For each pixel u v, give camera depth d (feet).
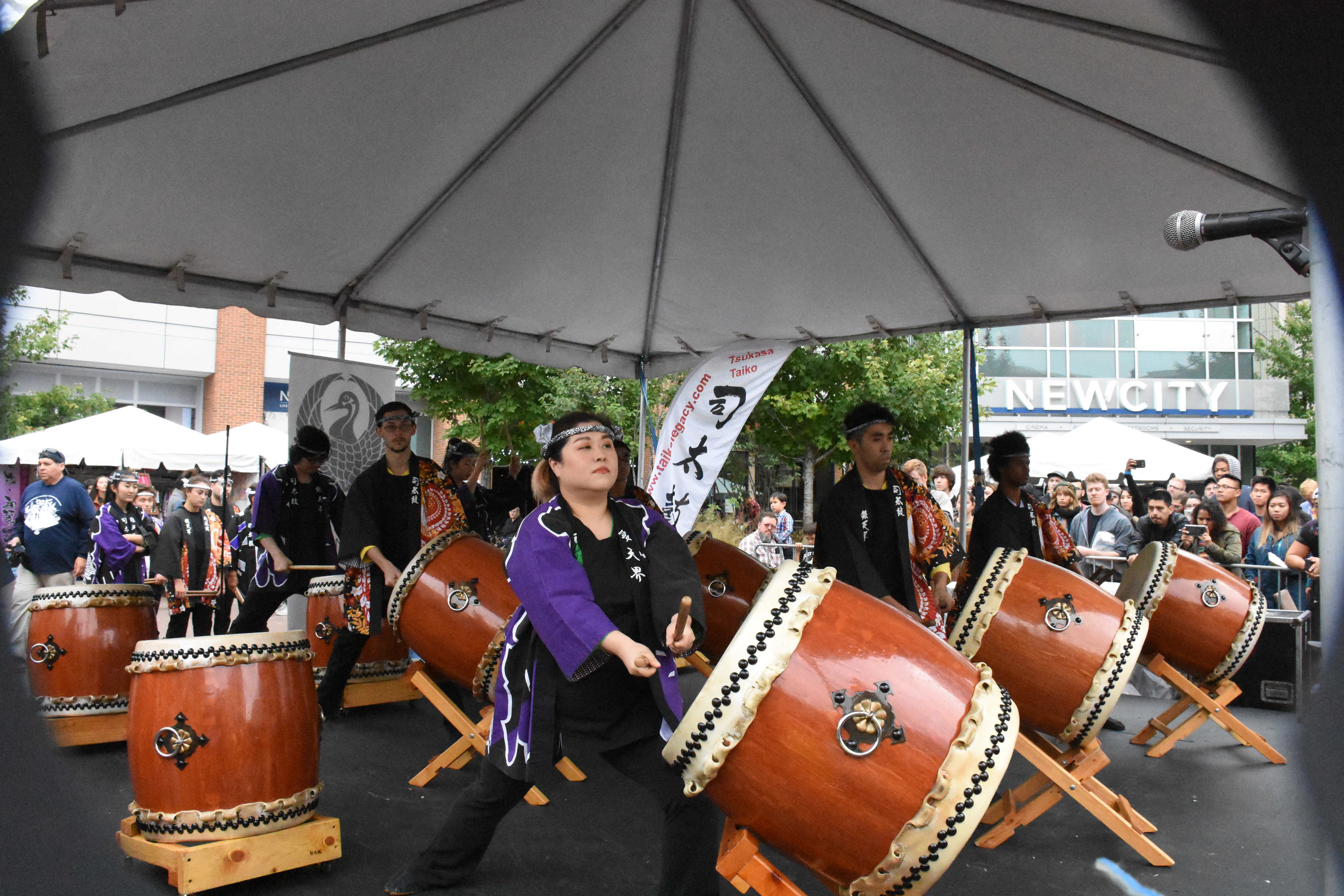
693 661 14.62
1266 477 21.40
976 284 16.56
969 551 13.84
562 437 7.27
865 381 34.73
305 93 10.44
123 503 24.13
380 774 12.88
